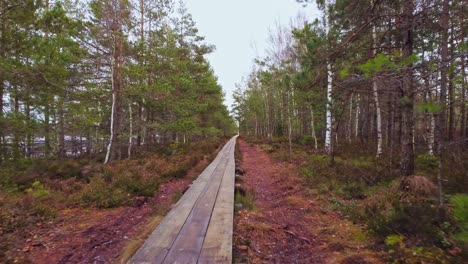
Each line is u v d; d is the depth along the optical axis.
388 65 3.01
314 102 13.14
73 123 13.95
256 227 4.75
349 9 6.24
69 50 11.39
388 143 16.27
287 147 19.47
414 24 4.99
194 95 17.89
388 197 5.71
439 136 4.39
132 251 3.62
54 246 4.14
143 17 14.23
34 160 12.03
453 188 5.95
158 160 12.53
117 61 12.95
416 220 4.12
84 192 6.77
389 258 3.54
